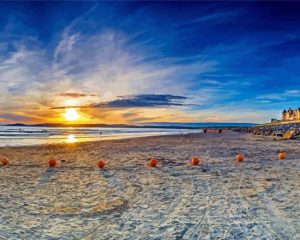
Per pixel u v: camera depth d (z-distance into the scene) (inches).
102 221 317.4
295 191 434.6
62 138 1984.5
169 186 475.2
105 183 502.9
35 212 350.3
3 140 1737.2
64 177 558.3
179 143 1369.3
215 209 353.7
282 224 303.9
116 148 1114.1
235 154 892.0
